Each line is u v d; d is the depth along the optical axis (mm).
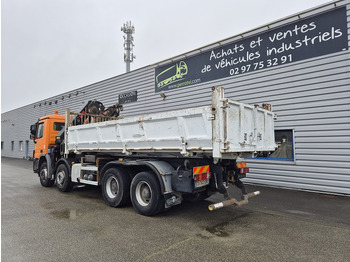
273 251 3488
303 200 6414
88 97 16469
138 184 5363
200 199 5609
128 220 4863
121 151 5996
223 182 5105
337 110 6922
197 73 10344
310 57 7430
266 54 8344
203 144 4332
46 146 8469
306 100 7477
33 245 3678
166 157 5391
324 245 3697
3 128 29312
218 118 4094
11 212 5414
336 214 5254
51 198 6824
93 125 6547
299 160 7598
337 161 6906
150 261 3189
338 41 6945
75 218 4984
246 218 5012
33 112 23203
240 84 8984
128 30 39000
